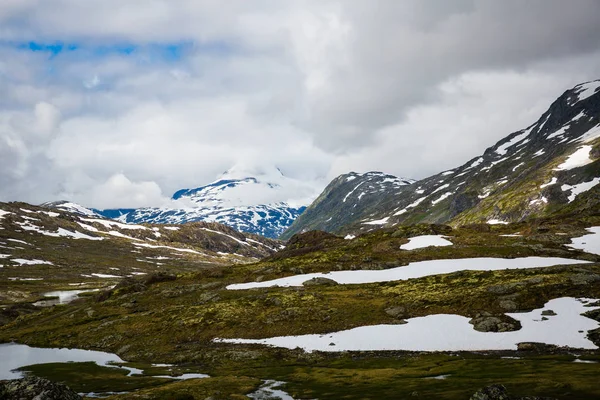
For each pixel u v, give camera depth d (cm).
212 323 10588
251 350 8819
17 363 9106
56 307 15125
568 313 8475
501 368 6238
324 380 6512
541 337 7688
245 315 10806
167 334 10431
